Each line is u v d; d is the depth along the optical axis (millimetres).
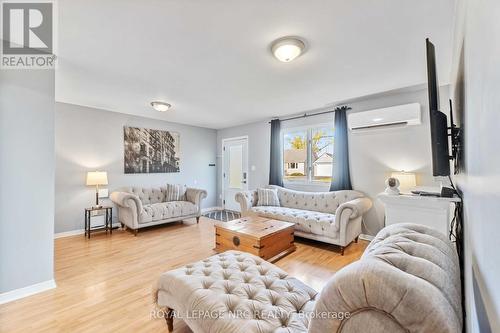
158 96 3561
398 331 602
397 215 1921
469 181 959
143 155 4953
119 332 1662
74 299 2053
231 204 6152
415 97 3305
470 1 871
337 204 3861
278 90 3283
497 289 441
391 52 2221
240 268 1720
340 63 2451
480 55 651
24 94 2115
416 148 3303
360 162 3842
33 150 2160
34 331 1665
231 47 2143
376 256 791
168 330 1673
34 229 2160
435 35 1932
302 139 4684
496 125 454
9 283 2033
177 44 2094
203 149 6172
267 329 1134
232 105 4074
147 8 1630
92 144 4234
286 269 2711
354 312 652
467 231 1062
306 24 1806
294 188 4766
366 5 1598
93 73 2707
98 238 3787
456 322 607
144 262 2852
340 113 4000
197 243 3559
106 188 4398
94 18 1739
